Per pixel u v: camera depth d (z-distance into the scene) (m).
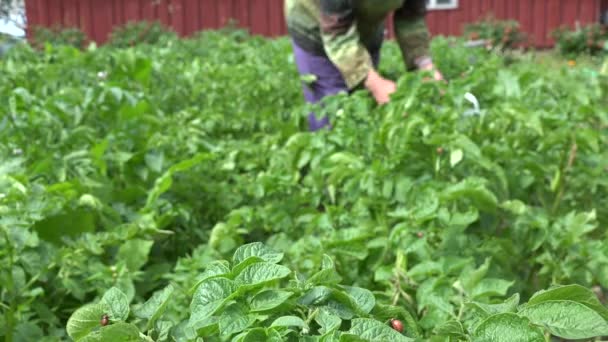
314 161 3.92
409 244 2.78
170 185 3.69
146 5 19.66
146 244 3.05
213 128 5.57
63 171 3.62
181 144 4.41
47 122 4.14
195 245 3.74
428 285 2.54
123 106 4.68
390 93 4.14
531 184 3.68
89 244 2.96
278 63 7.64
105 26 19.69
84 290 2.82
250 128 5.69
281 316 1.44
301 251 2.98
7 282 2.55
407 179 3.29
